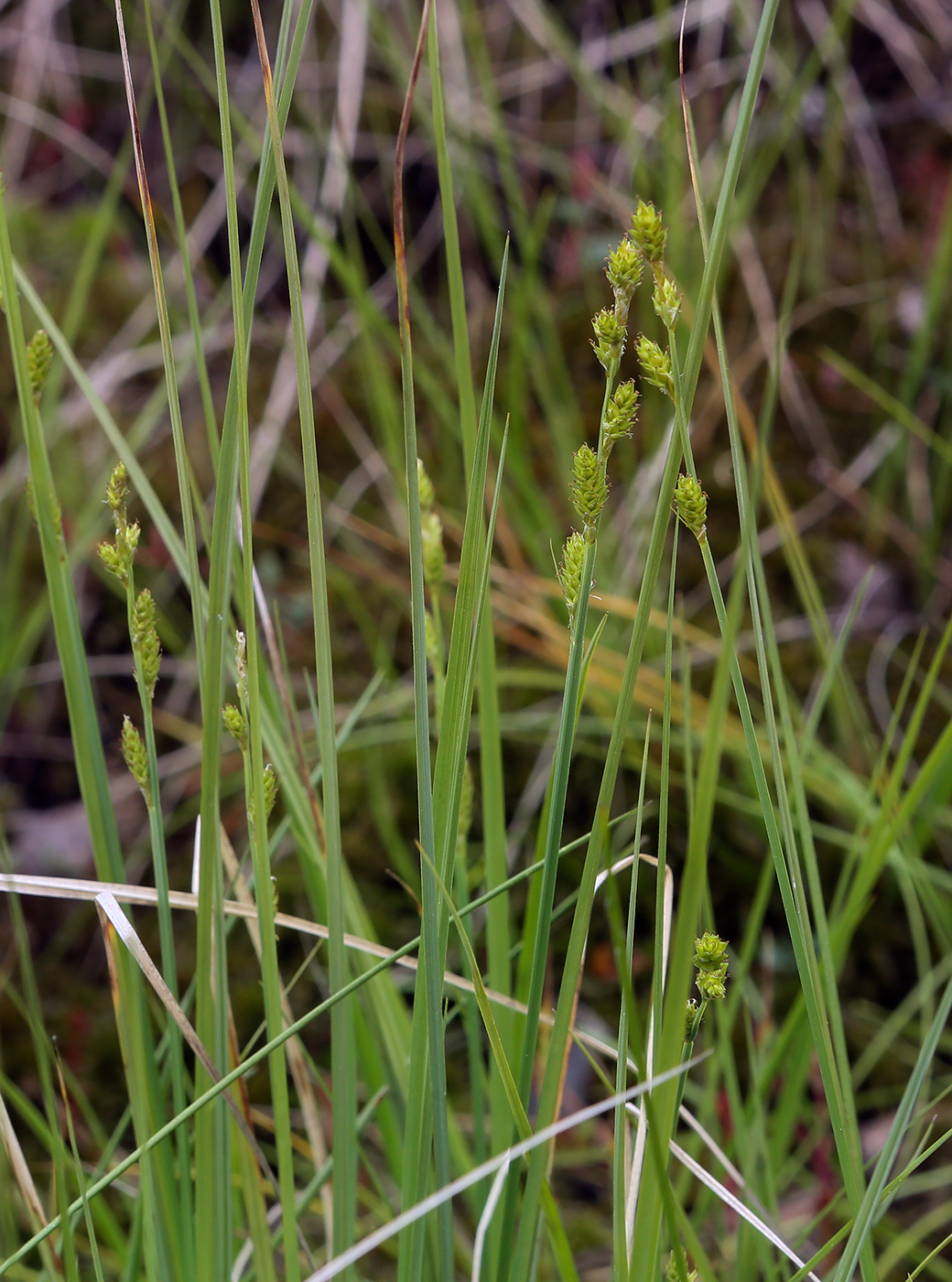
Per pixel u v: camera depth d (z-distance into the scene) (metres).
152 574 0.86
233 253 0.33
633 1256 0.34
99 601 0.87
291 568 0.87
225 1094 0.35
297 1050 0.40
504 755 0.79
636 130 0.92
